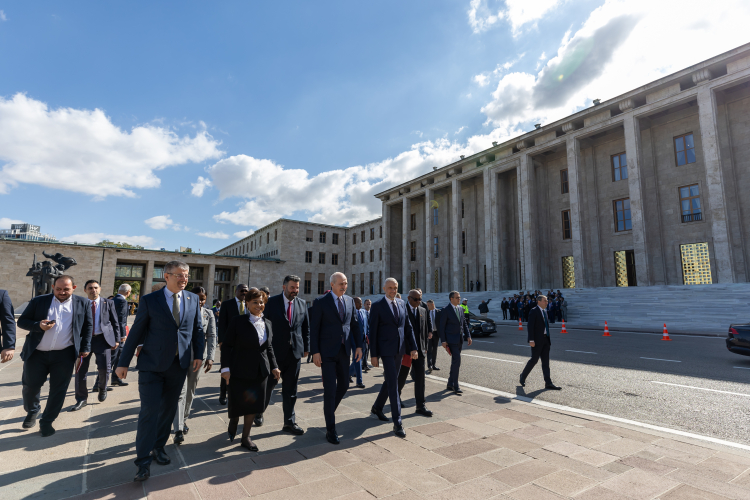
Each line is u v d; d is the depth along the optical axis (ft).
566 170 114.83
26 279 130.00
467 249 141.59
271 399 21.75
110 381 25.59
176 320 13.17
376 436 15.21
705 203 86.63
